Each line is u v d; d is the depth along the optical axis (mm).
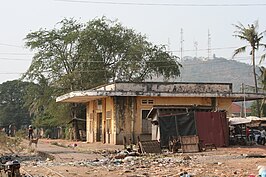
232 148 35219
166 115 35531
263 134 41938
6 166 19141
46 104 64375
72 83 61812
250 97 45594
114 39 65125
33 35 64062
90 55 63156
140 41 68062
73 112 63625
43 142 56000
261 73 61625
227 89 46656
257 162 24359
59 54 64188
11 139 41219
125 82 44469
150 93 43375
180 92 43875
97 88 52500
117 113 44062
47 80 64250
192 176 19125
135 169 22656
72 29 65188
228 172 20406
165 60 69062
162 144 34750
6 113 112812
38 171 22859
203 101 45156
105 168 23469
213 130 35938
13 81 116188
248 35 58312
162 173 20578
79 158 30359
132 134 43812
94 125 52719
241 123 40281
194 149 32781
